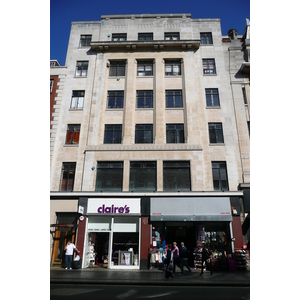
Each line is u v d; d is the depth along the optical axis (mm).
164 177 16969
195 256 14609
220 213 15391
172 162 17297
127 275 12281
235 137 17938
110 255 15258
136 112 18781
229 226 15609
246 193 16047
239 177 16953
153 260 14828
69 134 18453
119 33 21281
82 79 19859
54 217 16156
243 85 19469
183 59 20016
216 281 10688
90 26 21656
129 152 17438
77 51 20781
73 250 15258
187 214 15367
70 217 16375
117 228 15898
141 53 20359
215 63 19953
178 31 21125
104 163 17422
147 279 11141
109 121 18656
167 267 11438
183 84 19375
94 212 15891
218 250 15438
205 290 9266
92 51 20766
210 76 19562
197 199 15883
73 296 8094
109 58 20328
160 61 20047
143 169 17188
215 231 15812
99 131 18234
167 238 15875
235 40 20859
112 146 17641
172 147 17422
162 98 18906
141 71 20219
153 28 21234
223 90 19109
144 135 18250
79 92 19625
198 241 15438
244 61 20031
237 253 14555
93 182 16859
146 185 16828
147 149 17422
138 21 21500
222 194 16016
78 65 20469
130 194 16172
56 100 19062
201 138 17891
